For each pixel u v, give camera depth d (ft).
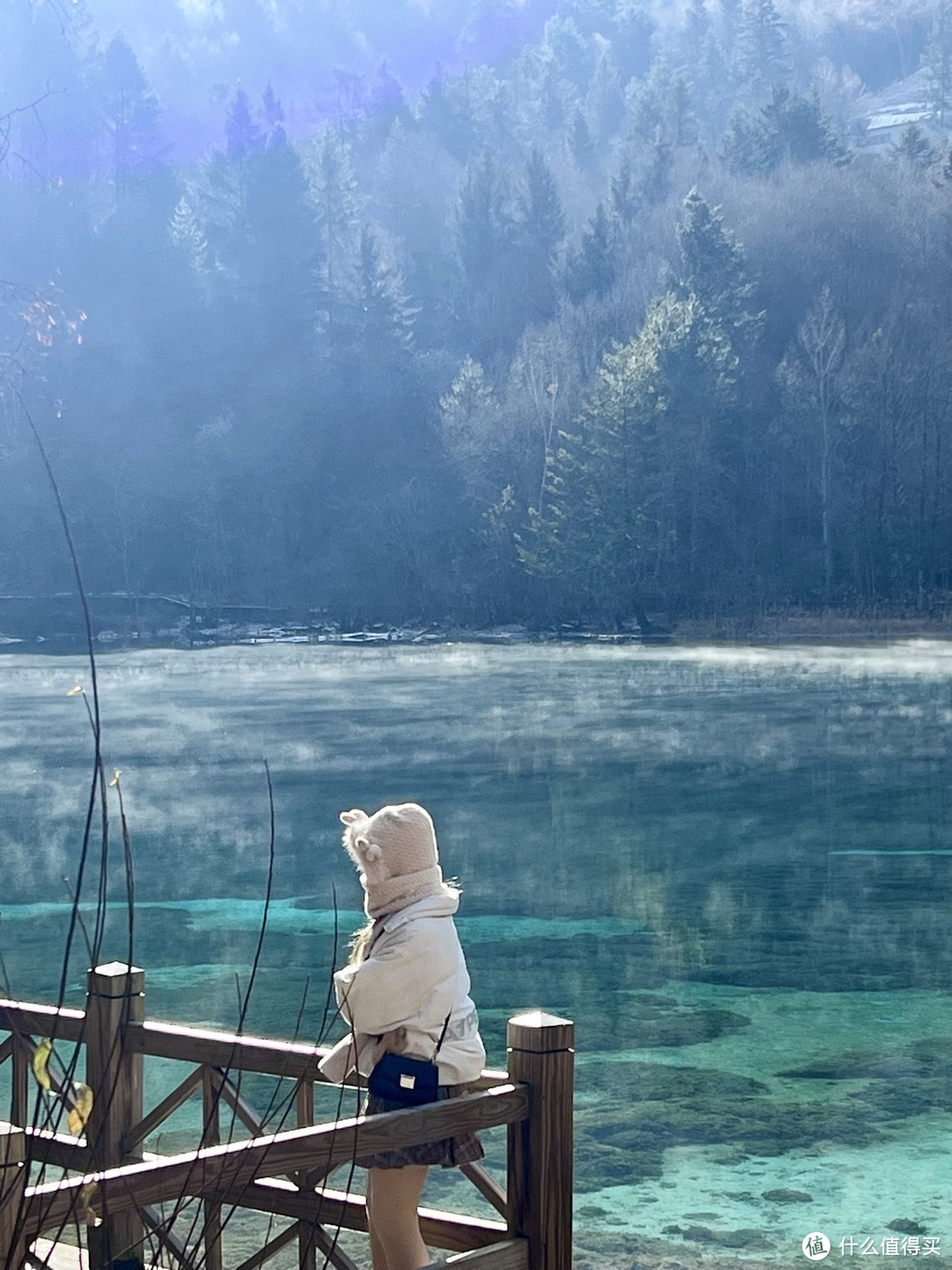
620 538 223.71
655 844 53.67
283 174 318.86
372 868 11.24
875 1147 22.30
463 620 252.83
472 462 263.70
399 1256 10.86
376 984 10.80
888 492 239.30
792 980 34.01
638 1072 26.68
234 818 60.54
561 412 260.62
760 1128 23.34
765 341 272.72
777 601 234.58
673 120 365.81
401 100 429.79
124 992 11.78
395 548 269.23
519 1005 32.12
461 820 59.52
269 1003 32.12
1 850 53.72
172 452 278.87
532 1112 11.07
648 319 240.53
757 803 63.10
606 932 39.60
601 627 228.63
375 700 118.93
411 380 286.87
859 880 46.65
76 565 6.93
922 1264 17.63
